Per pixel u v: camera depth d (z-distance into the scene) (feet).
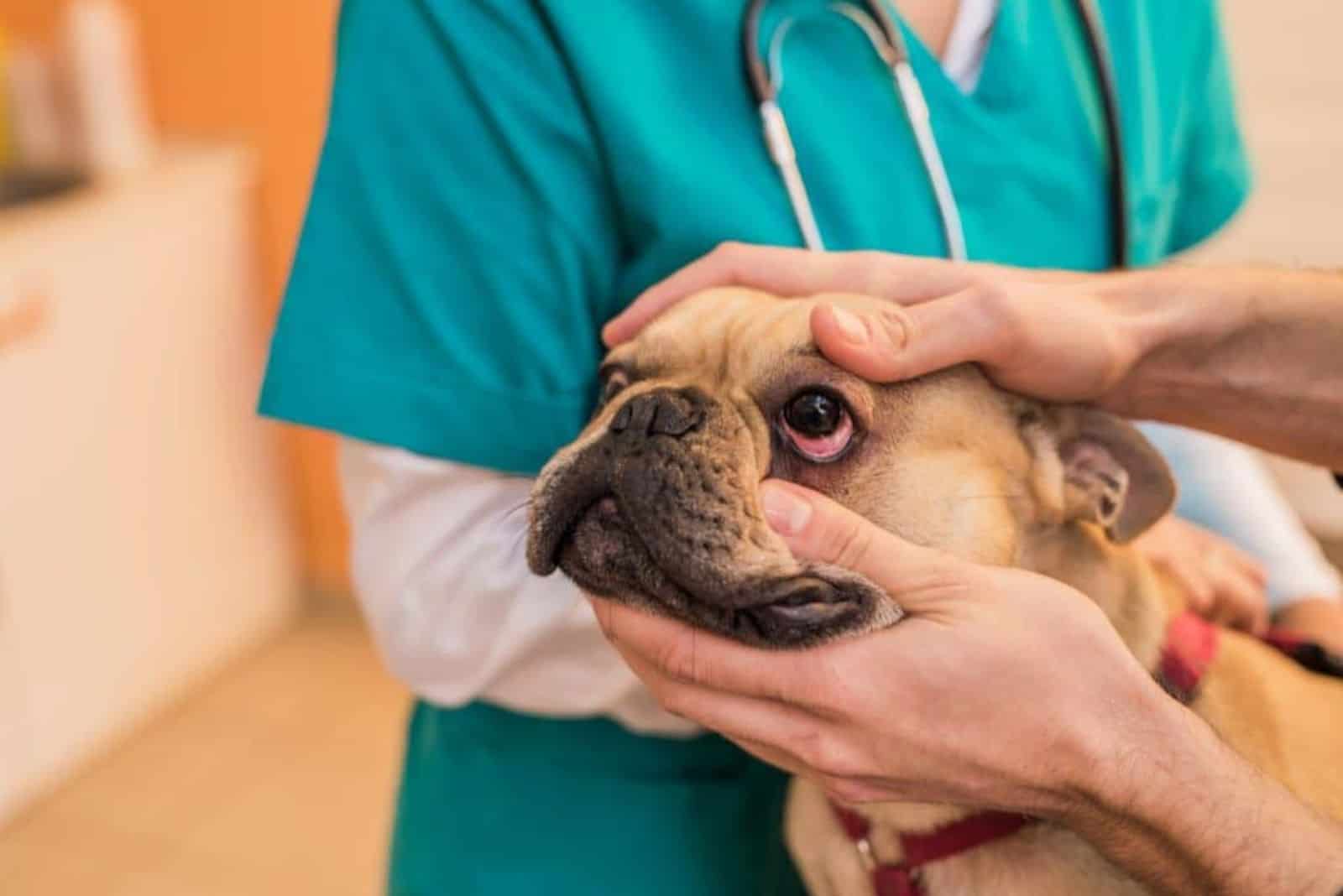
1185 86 5.23
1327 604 5.48
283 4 11.89
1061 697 3.31
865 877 4.42
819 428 3.74
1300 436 4.03
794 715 3.42
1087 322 3.75
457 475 4.35
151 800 10.99
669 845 4.83
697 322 3.99
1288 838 3.42
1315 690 4.50
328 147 4.39
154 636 11.84
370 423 4.29
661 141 4.22
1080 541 4.31
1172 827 3.41
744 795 4.96
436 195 4.24
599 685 4.38
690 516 3.42
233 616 12.78
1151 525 4.29
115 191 10.98
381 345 4.33
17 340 10.03
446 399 4.27
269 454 12.94
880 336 3.64
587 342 4.40
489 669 4.34
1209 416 4.11
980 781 3.39
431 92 4.22
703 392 3.68
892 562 3.33
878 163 4.49
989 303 3.65
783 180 4.34
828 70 4.48
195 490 12.07
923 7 4.70
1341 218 9.39
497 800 4.92
